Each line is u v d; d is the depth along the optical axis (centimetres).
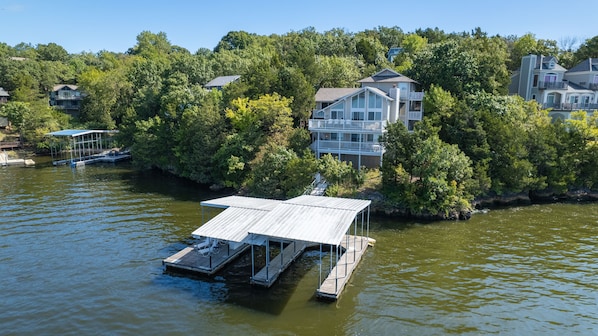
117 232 3222
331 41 10500
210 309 2072
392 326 1933
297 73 5416
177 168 5750
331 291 2183
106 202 4200
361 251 2791
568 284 2362
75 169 6278
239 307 2097
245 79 5828
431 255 2795
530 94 6209
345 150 4509
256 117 4862
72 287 2292
